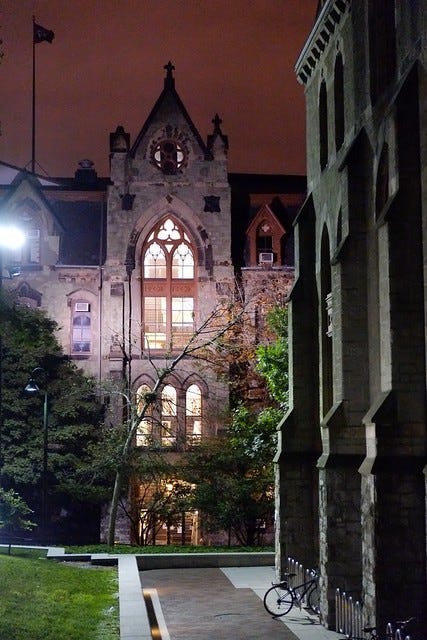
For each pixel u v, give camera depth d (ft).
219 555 117.70
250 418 147.23
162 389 162.30
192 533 166.91
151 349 177.17
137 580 95.04
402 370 71.15
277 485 102.27
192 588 100.73
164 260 180.55
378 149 79.97
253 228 184.14
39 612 76.95
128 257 179.01
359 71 85.71
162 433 170.71
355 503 82.23
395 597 69.51
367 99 82.94
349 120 89.15
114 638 69.67
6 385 158.81
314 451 101.65
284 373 130.41
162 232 181.37
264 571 113.70
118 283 178.29
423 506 70.28
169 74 183.83
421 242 71.77
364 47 84.02
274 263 183.83
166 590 99.45
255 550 125.39
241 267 181.27
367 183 83.15
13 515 126.52
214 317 155.22
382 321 73.36
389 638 66.69
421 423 70.85
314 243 104.37
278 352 130.82
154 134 181.98
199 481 145.69
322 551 82.69
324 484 82.33
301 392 102.83
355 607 74.74
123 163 181.06
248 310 173.68
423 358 71.26
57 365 165.78
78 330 178.29
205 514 149.07
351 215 83.35
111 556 114.93
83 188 190.29
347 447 82.58
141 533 153.17
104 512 162.40
